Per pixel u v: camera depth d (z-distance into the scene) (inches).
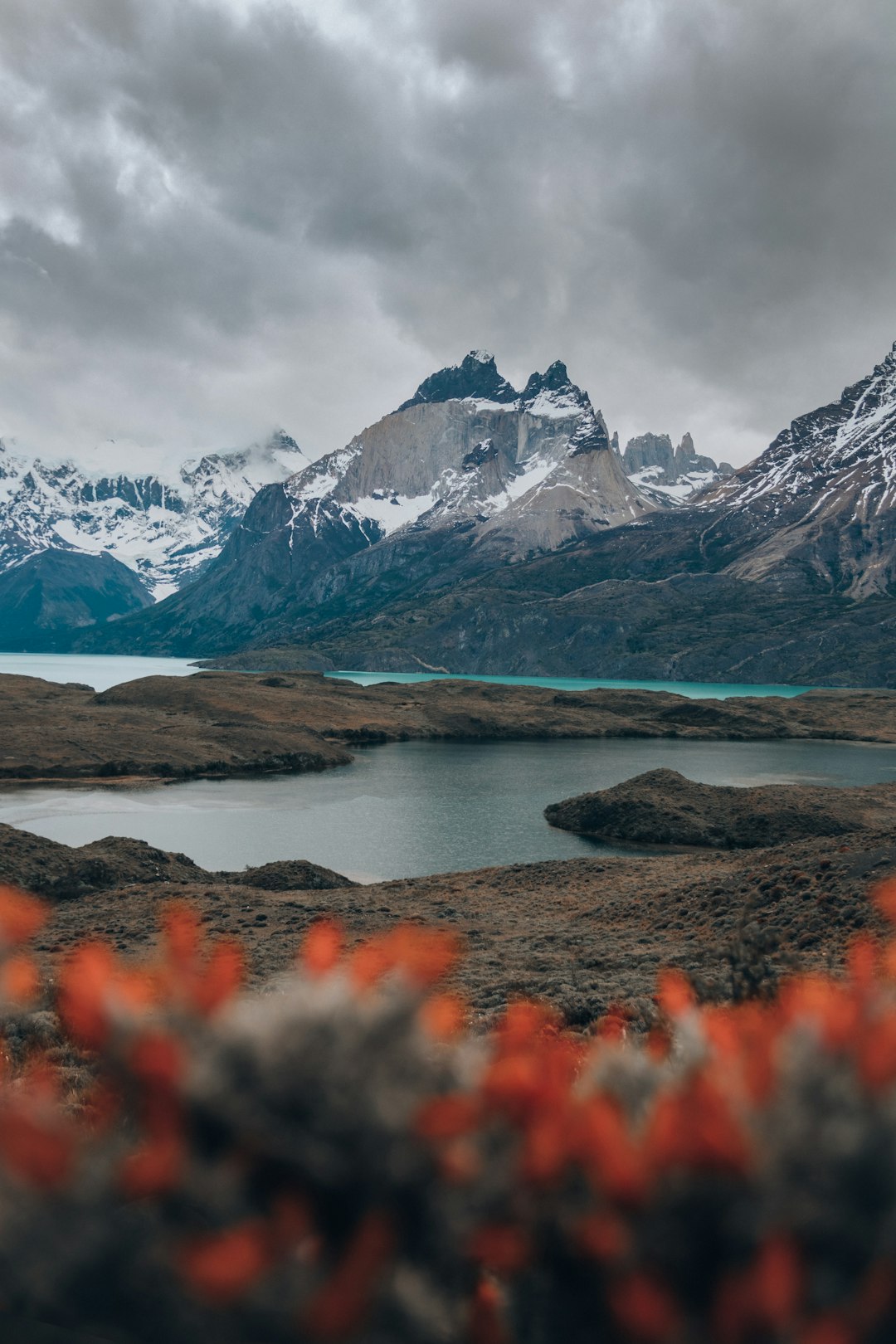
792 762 4564.5
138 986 51.7
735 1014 59.7
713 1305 44.7
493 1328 45.3
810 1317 43.4
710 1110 48.7
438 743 5428.2
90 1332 43.1
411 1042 51.7
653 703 6806.1
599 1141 48.0
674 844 2487.7
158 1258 43.8
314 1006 51.4
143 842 1716.3
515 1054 54.5
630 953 824.3
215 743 4328.3
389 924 1120.2
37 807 2984.7
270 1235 45.0
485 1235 46.6
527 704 6899.6
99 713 4874.5
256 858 2258.9
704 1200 46.2
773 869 1083.9
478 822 2785.4
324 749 4510.3
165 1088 47.3
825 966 587.8
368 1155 47.1
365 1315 44.0
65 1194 44.9
